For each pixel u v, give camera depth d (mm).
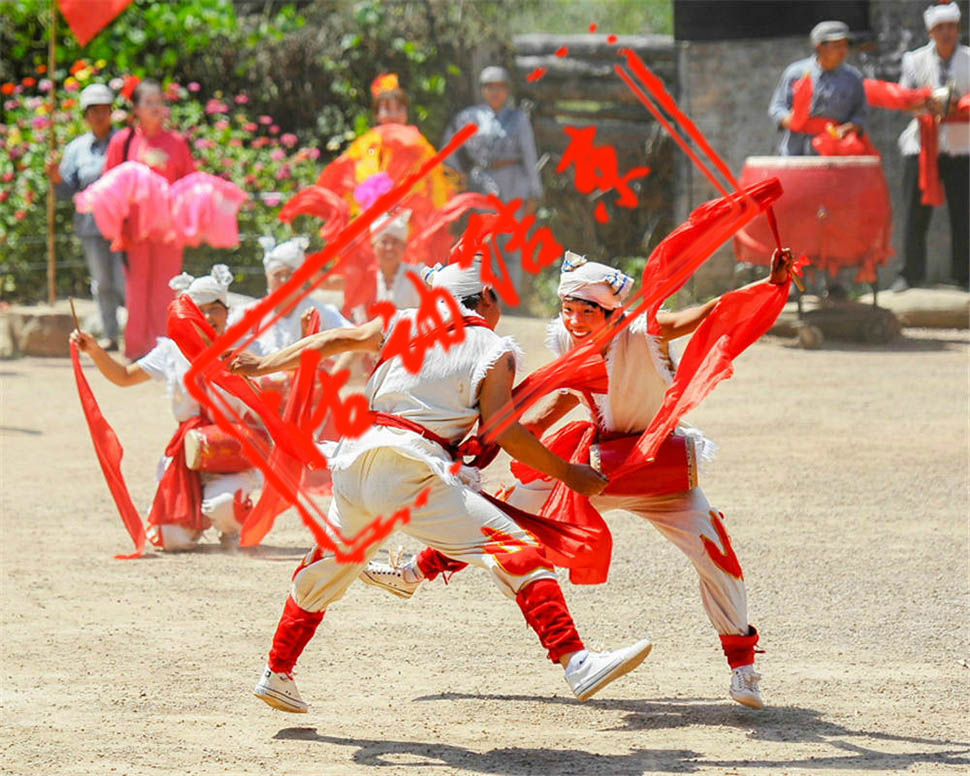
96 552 14961
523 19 45688
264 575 14102
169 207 27969
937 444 20281
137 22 38562
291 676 9906
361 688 10844
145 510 16797
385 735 9781
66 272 34562
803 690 10773
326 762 9227
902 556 14656
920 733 9797
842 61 30281
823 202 29062
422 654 11711
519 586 9297
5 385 26031
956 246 33625
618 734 9805
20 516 16516
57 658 11516
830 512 16547
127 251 28453
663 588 13672
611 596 13398
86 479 18500
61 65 38625
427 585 13836
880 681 10969
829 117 30109
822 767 9102
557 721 10086
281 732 9836
